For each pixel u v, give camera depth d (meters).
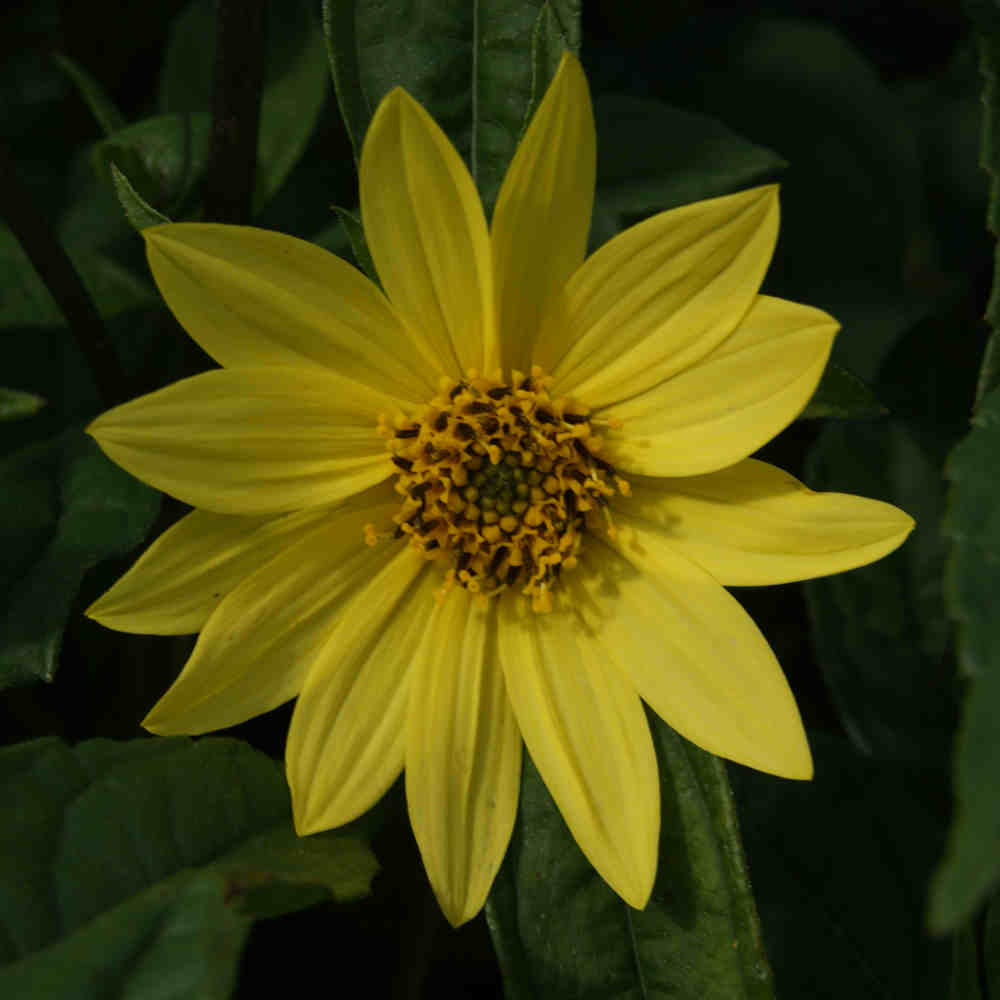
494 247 0.29
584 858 0.31
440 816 0.30
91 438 0.34
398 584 0.31
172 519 0.35
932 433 0.36
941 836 0.34
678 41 0.41
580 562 0.31
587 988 0.31
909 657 0.35
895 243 0.39
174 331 0.36
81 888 0.29
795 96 0.40
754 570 0.30
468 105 0.32
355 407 0.30
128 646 0.35
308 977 0.35
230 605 0.30
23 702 0.36
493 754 0.31
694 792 0.31
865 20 0.42
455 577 0.31
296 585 0.30
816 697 0.38
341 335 0.30
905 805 0.34
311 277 0.30
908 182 0.39
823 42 0.40
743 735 0.30
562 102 0.29
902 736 0.35
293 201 0.38
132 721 0.35
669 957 0.31
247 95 0.33
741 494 0.30
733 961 0.31
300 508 0.30
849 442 0.36
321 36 0.36
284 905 0.29
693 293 0.30
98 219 0.38
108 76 0.40
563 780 0.30
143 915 0.27
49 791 0.30
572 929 0.31
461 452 0.31
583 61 0.41
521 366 0.31
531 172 0.29
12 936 0.29
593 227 0.36
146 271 0.37
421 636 0.31
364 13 0.32
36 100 0.40
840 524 0.30
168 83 0.38
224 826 0.30
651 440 0.30
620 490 0.31
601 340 0.30
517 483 0.31
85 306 0.34
